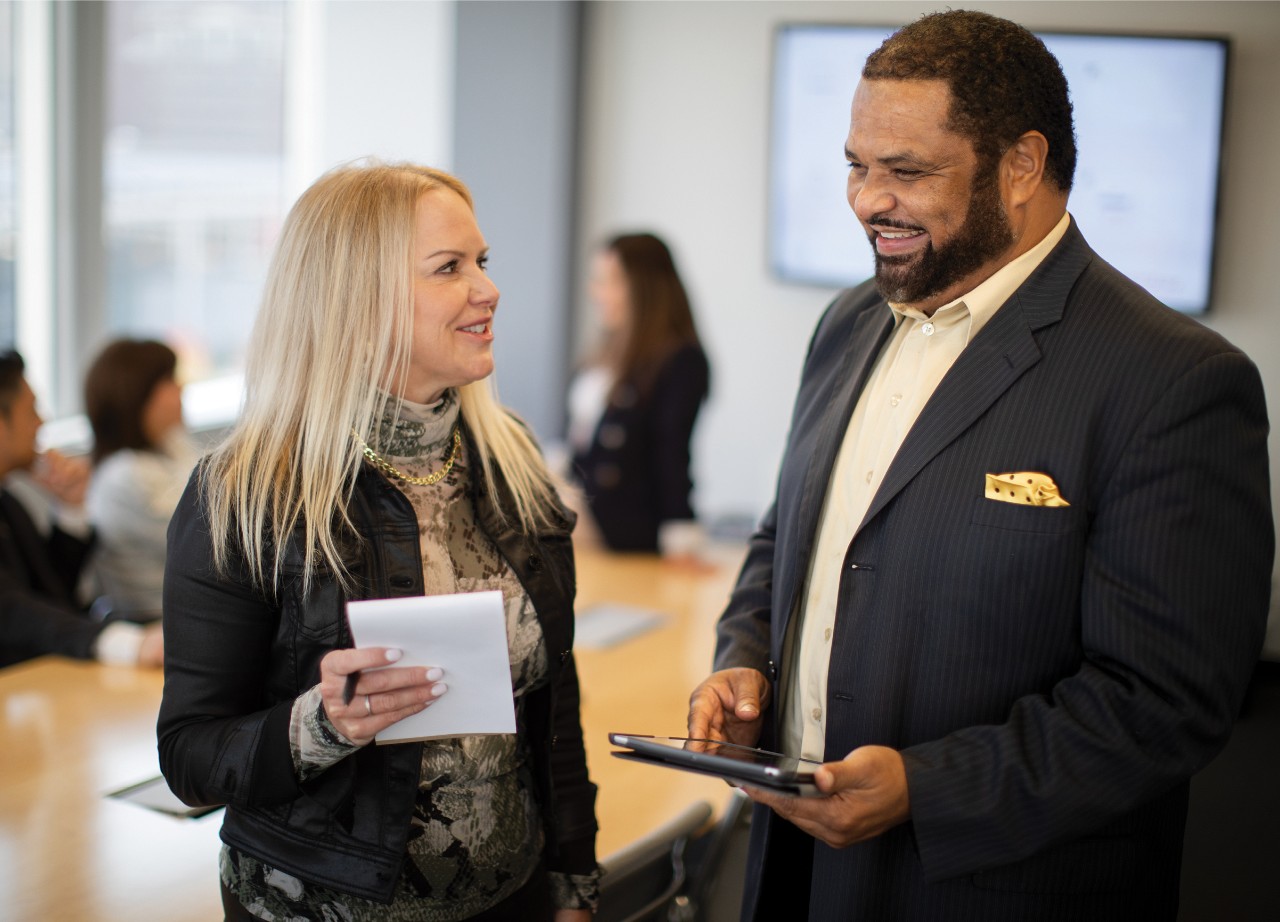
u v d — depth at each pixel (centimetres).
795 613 162
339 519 146
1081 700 134
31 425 296
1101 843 142
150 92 477
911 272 145
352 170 149
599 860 186
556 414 546
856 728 147
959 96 137
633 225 535
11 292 422
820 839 146
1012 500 138
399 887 145
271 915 147
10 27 409
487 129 530
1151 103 366
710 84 512
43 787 212
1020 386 142
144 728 237
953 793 134
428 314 145
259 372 150
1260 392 136
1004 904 142
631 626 303
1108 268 150
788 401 517
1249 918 160
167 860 189
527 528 162
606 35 526
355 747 135
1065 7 385
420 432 152
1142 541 132
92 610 335
